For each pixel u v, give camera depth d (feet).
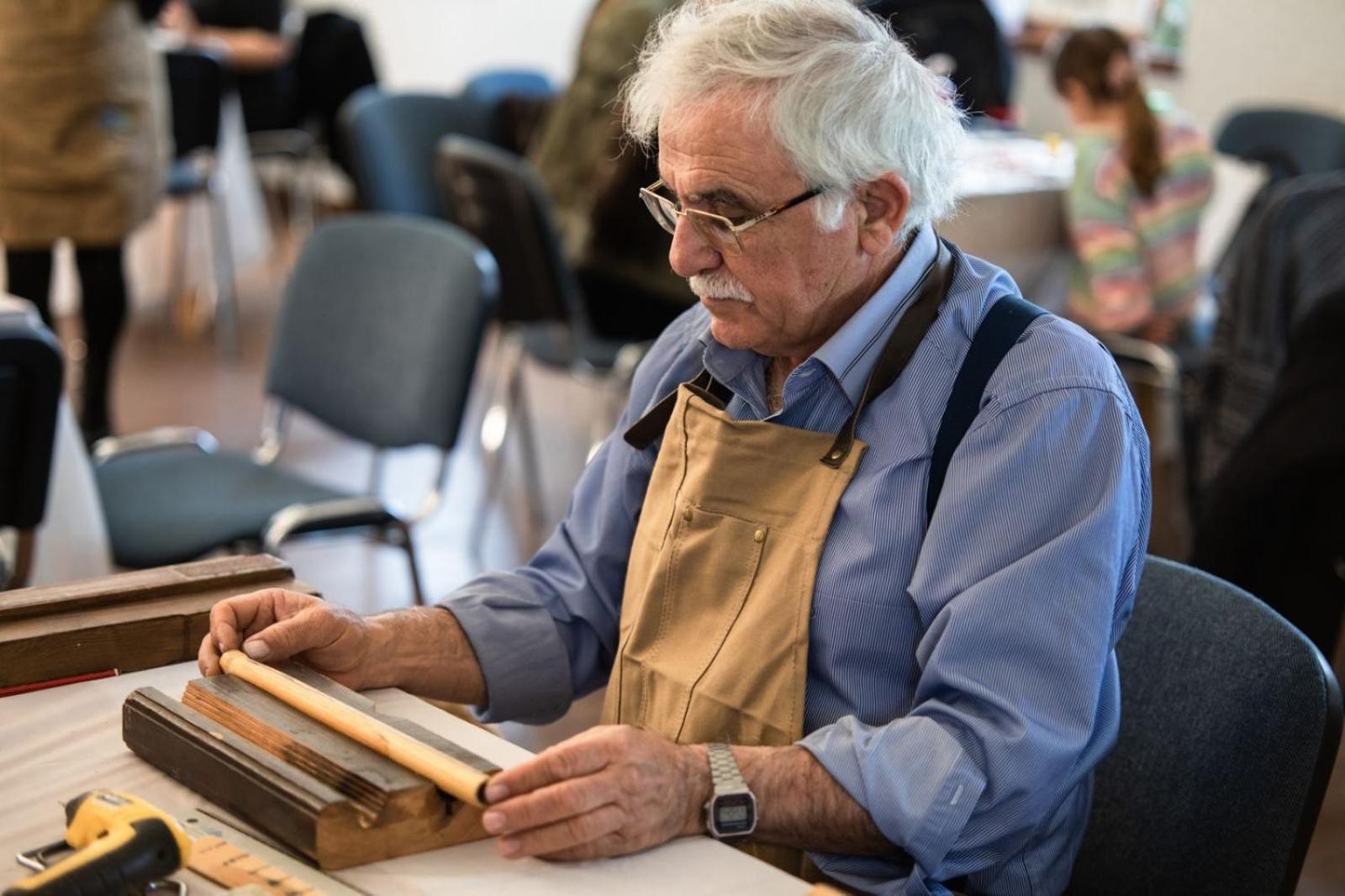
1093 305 11.50
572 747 3.18
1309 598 7.52
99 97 11.05
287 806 3.01
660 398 4.50
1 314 7.04
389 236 7.92
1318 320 7.16
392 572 10.33
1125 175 10.93
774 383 4.25
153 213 11.92
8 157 11.03
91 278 11.54
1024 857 3.83
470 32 22.09
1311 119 13.62
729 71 3.67
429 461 12.65
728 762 3.44
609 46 10.27
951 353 3.92
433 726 3.68
